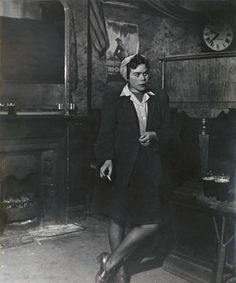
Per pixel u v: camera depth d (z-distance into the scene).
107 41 5.49
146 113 2.96
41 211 4.61
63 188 4.71
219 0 6.25
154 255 3.56
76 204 4.85
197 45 6.47
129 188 2.88
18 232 4.33
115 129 2.96
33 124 4.35
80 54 4.99
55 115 4.50
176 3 6.05
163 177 3.04
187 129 4.49
